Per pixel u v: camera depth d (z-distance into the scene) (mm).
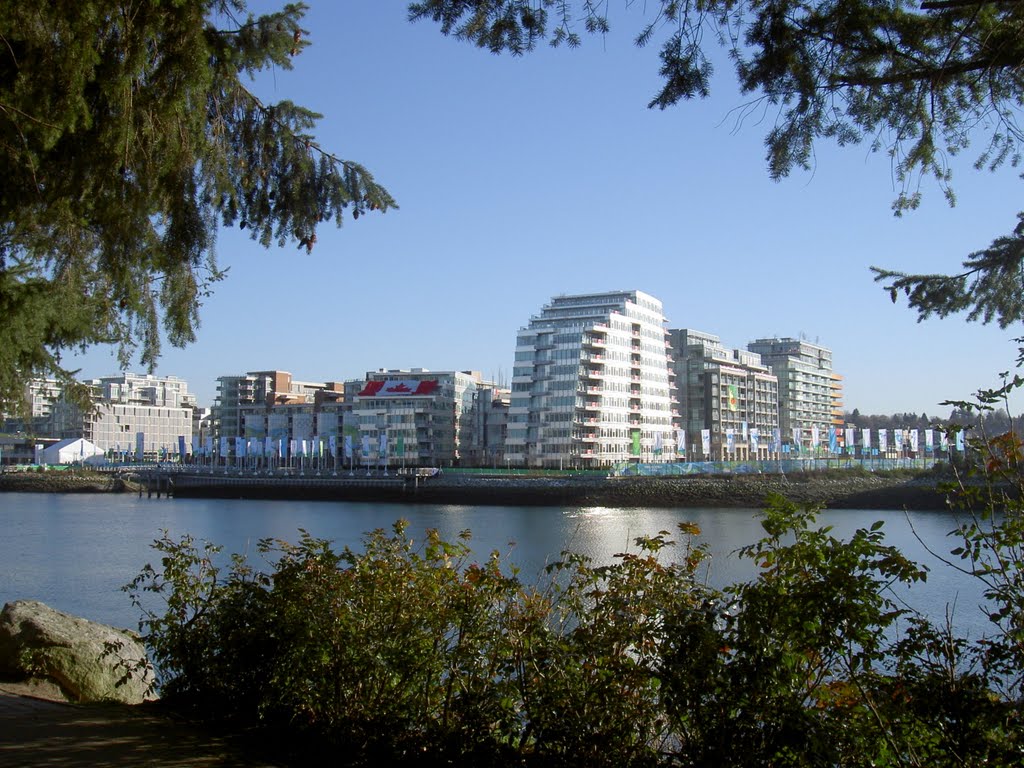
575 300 144500
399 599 7906
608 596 6926
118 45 7461
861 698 5922
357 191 9930
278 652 8430
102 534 71875
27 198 7957
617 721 6613
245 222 9812
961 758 5562
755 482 107000
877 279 10836
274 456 173625
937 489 6500
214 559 29797
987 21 6477
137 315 9266
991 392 6344
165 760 7312
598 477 115188
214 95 8977
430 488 117312
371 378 171750
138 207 8094
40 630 10875
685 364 162625
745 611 6172
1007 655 5789
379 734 7691
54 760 7227
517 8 6820
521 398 134000
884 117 7195
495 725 7406
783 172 7328
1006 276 10195
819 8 6656
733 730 6012
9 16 6977
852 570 6039
